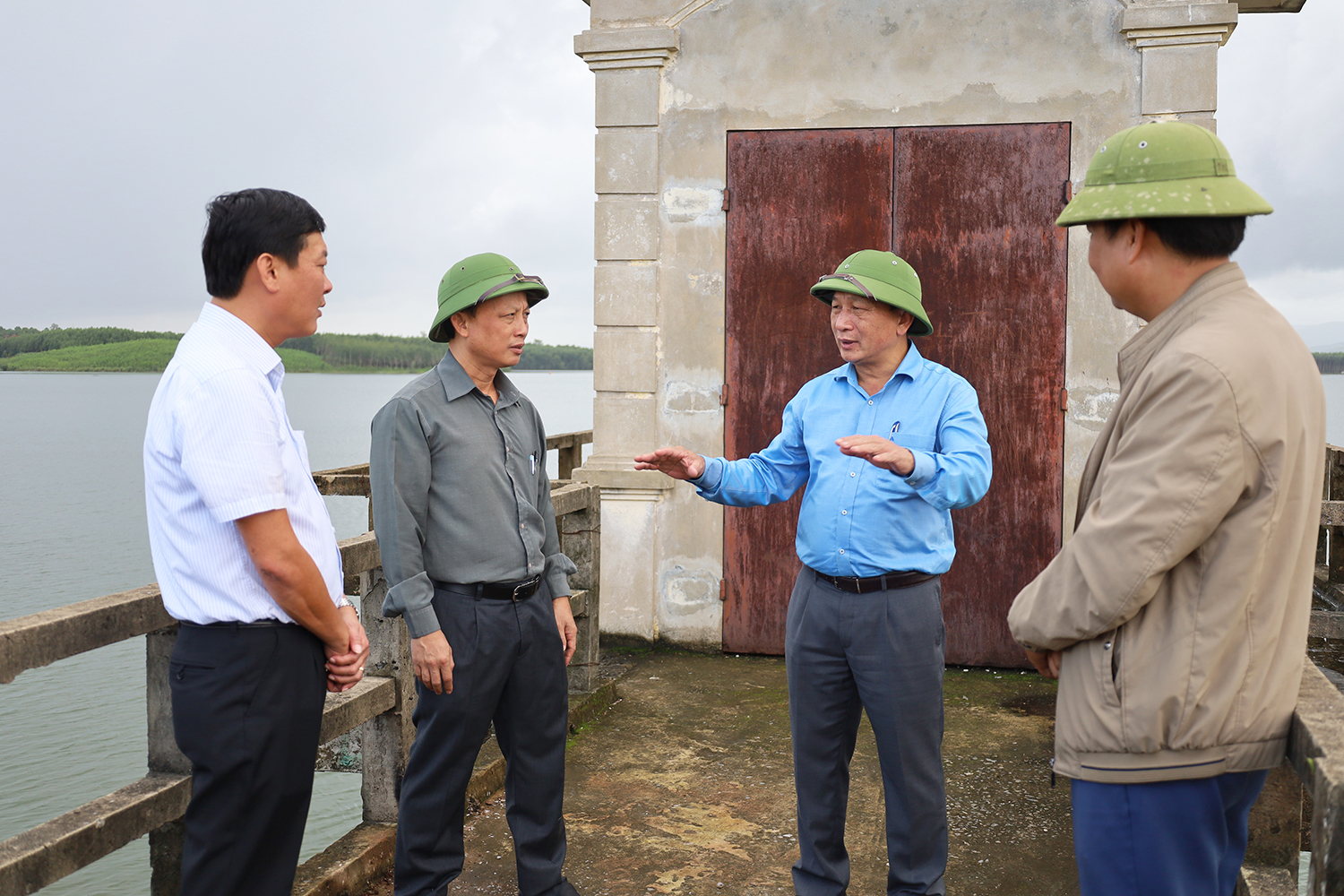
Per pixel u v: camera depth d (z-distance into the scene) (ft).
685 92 16.12
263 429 5.58
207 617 5.70
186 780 7.14
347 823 27.04
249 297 5.86
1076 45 14.76
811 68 15.65
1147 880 4.65
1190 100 14.33
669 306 16.42
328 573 6.26
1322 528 16.76
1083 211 4.84
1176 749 4.53
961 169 15.23
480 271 7.47
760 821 10.07
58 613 6.17
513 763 8.05
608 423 16.71
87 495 129.80
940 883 7.64
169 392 5.65
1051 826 9.97
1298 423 4.37
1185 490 4.30
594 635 13.65
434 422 7.41
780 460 8.52
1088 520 4.66
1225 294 4.65
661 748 12.09
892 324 7.70
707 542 16.43
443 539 7.50
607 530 16.80
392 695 9.20
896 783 7.58
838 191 15.67
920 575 7.48
